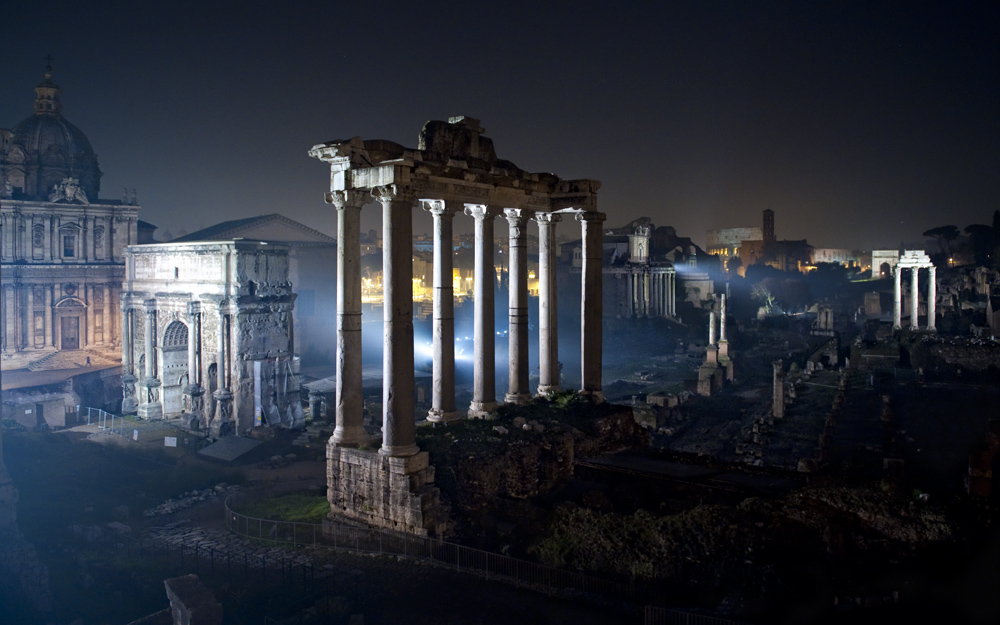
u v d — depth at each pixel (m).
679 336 123.69
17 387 63.84
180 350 66.56
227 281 57.94
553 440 28.92
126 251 69.25
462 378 80.06
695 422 65.50
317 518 28.62
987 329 80.81
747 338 116.44
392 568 22.45
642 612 18.38
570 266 142.50
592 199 34.06
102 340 83.25
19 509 34.69
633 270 132.50
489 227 31.23
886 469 34.12
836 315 122.81
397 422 25.00
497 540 23.64
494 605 19.53
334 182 26.12
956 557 19.47
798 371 85.44
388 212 24.70
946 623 16.66
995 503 21.62
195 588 18.47
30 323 78.12
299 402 60.66
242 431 57.53
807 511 21.28
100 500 37.91
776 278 167.62
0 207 76.44
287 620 18.75
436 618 19.00
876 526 20.78
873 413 57.44
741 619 17.14
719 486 26.31
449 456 26.11
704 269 172.50
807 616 17.22
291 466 48.31
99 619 21.16
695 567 20.08
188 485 42.16
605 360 104.50
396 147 25.84
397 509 24.53
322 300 91.06
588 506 25.83
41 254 79.19
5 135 81.06
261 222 89.88
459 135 29.19
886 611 17.36
